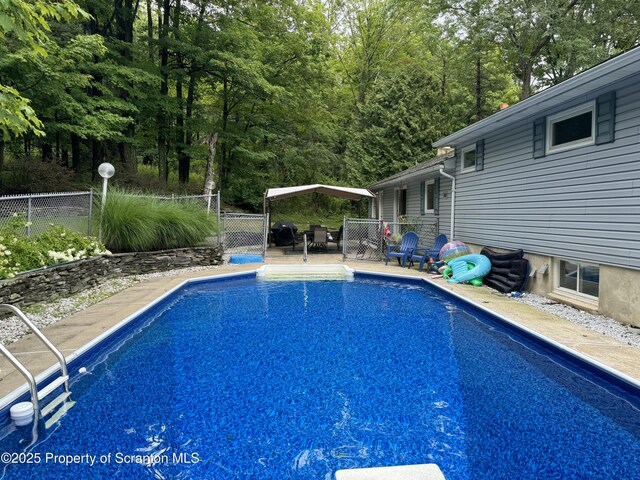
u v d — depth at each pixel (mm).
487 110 23547
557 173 7004
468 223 10508
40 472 2709
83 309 6266
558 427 3250
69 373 4230
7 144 16656
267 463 2793
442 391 3914
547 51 20172
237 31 17750
